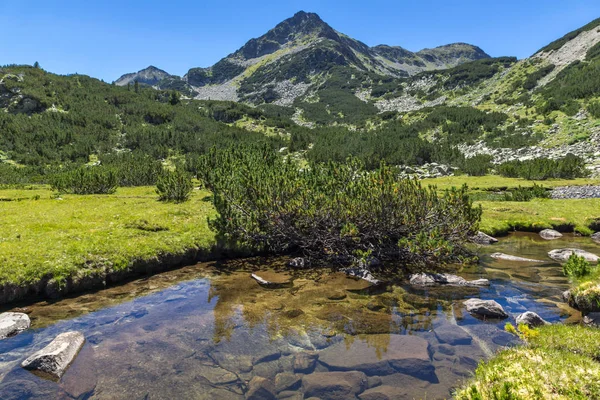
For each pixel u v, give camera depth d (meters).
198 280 14.20
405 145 82.19
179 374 7.83
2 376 7.65
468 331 9.88
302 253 18.20
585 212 26.30
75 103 119.06
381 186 16.73
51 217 20.53
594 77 95.75
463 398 6.44
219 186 19.53
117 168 53.19
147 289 13.18
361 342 9.23
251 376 7.79
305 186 17.58
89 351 8.75
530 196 34.47
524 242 21.67
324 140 96.69
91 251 14.20
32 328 9.97
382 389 7.29
